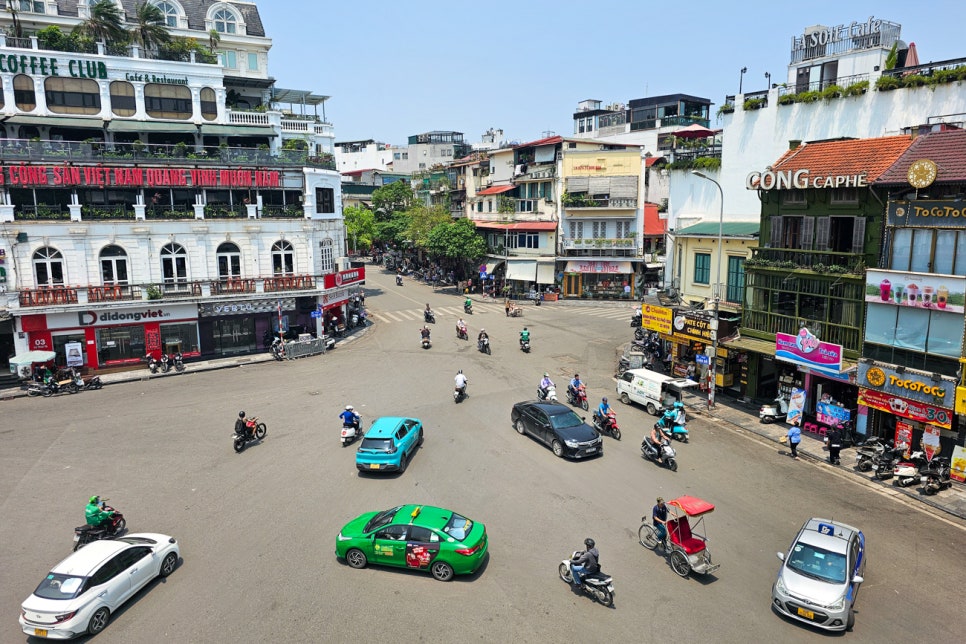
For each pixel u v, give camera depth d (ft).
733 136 114.01
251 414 94.43
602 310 177.58
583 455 75.72
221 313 128.26
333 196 148.56
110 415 94.48
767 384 100.99
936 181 69.72
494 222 213.05
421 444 81.25
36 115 128.16
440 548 50.88
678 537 52.95
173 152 127.24
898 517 61.98
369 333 152.56
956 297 67.77
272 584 50.96
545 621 46.01
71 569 46.47
